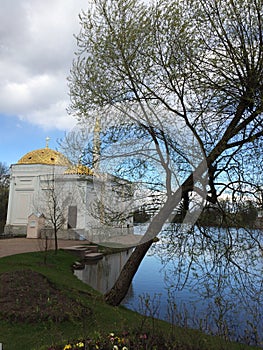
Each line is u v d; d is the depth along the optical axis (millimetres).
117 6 4480
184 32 4488
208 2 4461
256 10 4320
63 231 18453
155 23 4496
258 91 4309
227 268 4500
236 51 4355
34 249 13680
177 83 4633
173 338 3453
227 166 4824
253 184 4648
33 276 7355
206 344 3350
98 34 4617
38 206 20719
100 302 5738
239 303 4277
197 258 4594
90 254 12875
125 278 5664
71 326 4512
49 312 4953
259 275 4348
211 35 4613
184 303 4859
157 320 4422
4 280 6750
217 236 4645
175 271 4734
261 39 4242
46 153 24453
